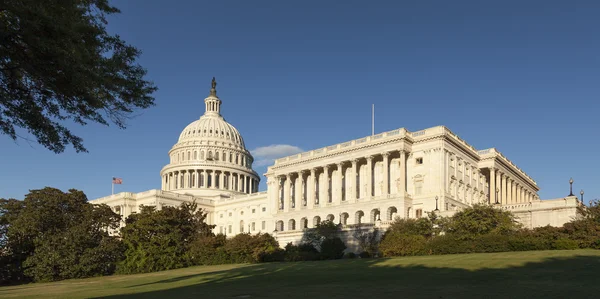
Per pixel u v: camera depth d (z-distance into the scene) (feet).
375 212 360.69
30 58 79.56
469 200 368.07
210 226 349.00
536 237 216.13
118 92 91.30
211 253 305.12
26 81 85.20
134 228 298.56
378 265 183.93
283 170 427.33
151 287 158.10
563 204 252.21
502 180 403.13
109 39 89.30
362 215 368.27
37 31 75.51
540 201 261.44
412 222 271.90
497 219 240.12
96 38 86.63
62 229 287.69
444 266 162.20
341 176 385.09
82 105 89.04
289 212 411.54
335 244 284.00
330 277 149.07
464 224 244.63
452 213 284.00
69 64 78.95
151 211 314.96
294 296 103.30
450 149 351.67
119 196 562.25
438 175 337.72
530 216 263.70
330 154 390.63
